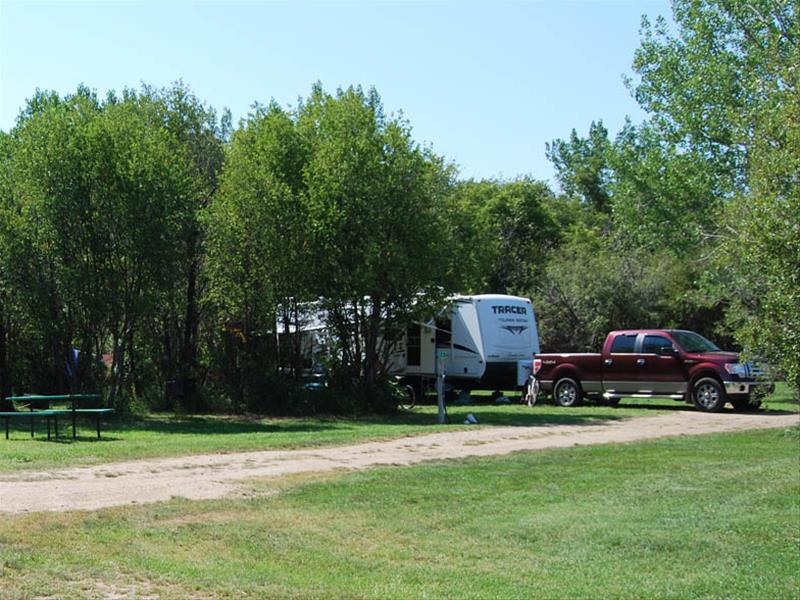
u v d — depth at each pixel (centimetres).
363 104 2262
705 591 702
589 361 2475
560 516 974
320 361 2312
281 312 2303
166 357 2389
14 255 1988
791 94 1004
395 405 2269
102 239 2016
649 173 2855
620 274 3581
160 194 2030
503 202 4762
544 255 4491
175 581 691
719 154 2723
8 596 630
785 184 948
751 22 2580
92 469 1232
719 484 1170
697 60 2730
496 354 2734
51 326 2030
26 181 1988
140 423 1972
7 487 1076
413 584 709
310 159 2236
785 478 1212
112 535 830
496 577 735
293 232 2167
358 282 2114
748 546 848
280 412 2230
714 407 2239
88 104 2152
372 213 2134
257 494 1066
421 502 1041
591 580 730
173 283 2216
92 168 1977
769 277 945
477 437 1677
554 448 1520
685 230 2831
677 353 2319
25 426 1903
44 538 802
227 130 2716
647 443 1588
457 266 2255
